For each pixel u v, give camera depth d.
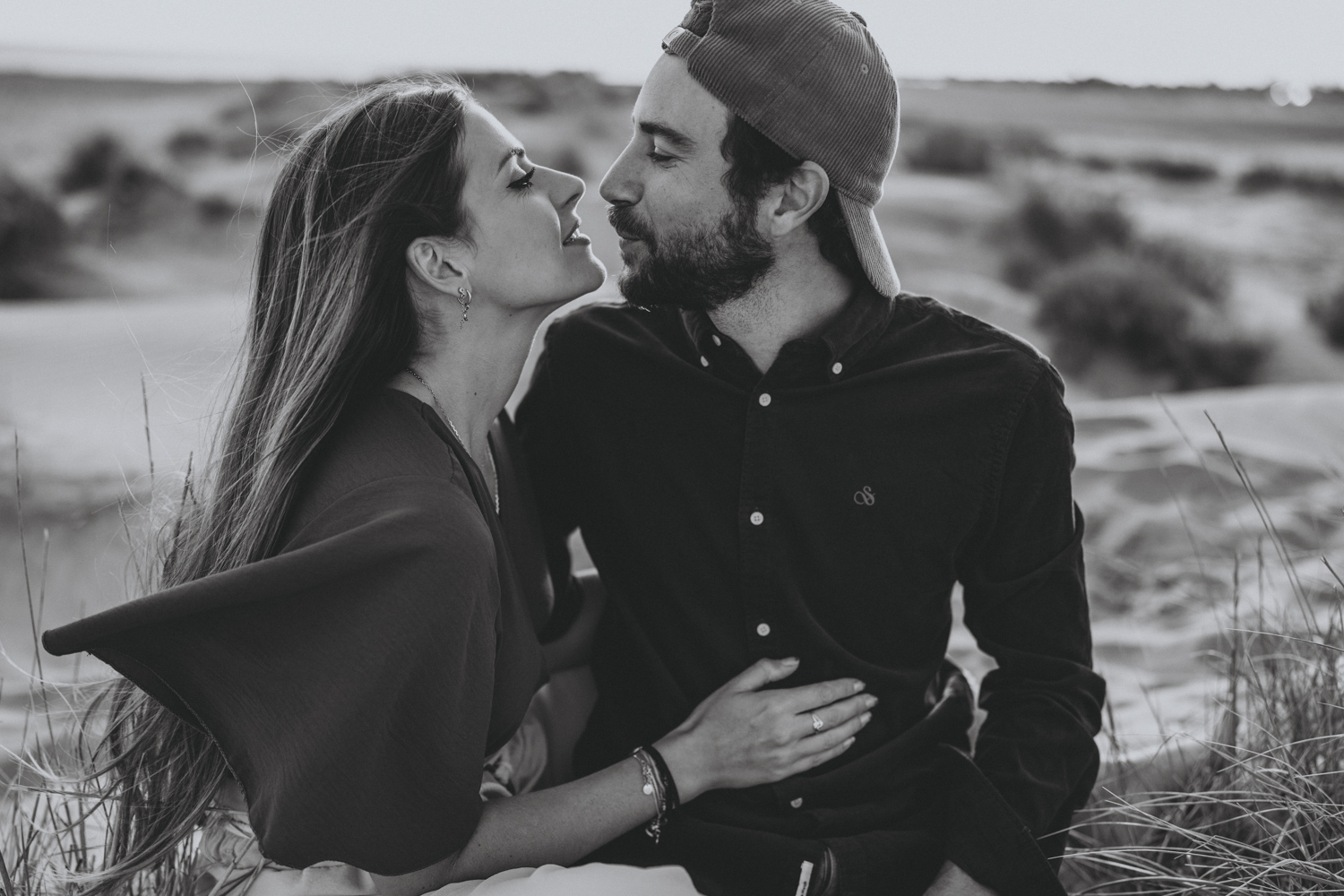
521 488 2.19
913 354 2.04
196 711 1.65
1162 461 5.41
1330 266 17.56
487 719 1.73
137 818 1.92
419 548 1.62
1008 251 18.08
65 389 8.27
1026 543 2.03
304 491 1.77
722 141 1.96
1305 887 2.13
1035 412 1.99
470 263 1.88
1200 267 16.44
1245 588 3.63
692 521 2.05
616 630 2.21
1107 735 2.70
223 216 20.34
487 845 1.77
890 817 1.99
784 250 2.01
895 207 19.97
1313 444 5.74
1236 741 2.53
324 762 1.59
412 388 1.90
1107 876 2.48
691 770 1.88
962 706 2.12
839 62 1.96
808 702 1.92
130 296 17.03
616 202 2.06
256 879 1.86
